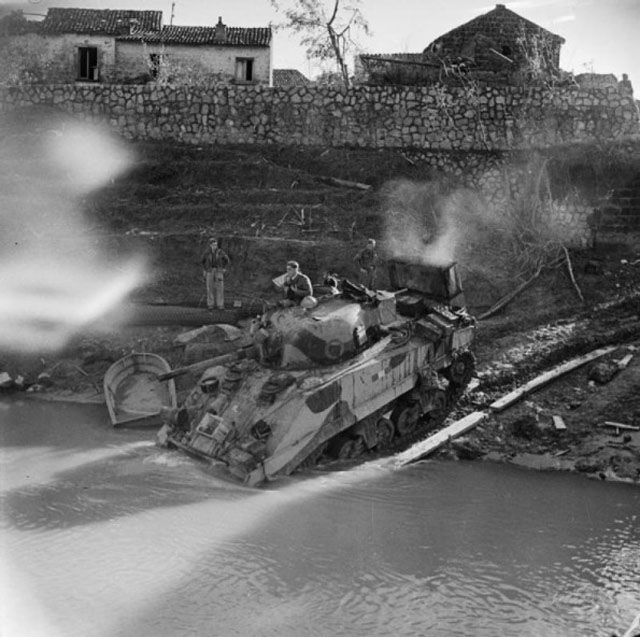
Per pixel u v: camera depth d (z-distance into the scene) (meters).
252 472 14.52
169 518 13.22
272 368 16.12
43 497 13.81
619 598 11.52
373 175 29.20
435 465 16.25
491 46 34.78
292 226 26.02
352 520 13.54
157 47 37.25
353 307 16.69
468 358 18.80
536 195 26.89
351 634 10.48
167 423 16.27
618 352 20.20
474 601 11.34
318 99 31.28
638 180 26.88
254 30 38.31
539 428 17.34
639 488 15.45
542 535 13.30
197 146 31.41
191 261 24.30
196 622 10.59
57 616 10.59
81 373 20.25
